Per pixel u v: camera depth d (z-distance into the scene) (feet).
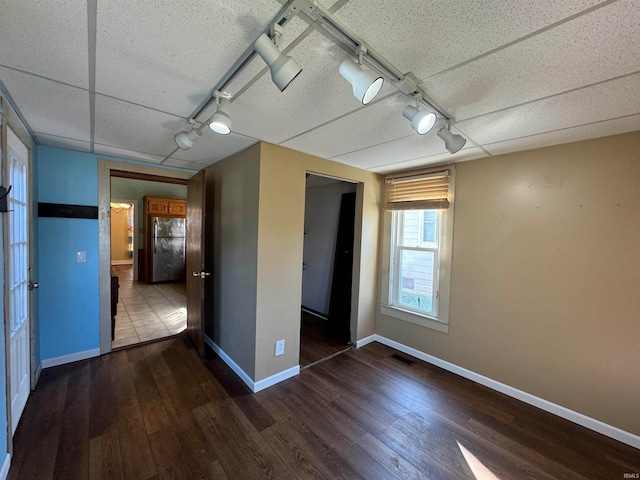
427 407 7.25
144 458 5.39
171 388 7.78
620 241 6.25
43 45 3.59
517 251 7.74
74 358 9.05
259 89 4.63
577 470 5.44
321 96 4.84
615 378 6.31
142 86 4.65
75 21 3.17
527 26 3.08
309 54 3.71
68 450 5.50
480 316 8.45
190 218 11.00
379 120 5.82
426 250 9.93
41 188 8.30
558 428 6.59
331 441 5.99
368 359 9.84
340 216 12.92
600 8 2.78
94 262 9.30
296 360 8.75
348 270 11.85
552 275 7.17
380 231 11.27
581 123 5.68
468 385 8.34
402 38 3.37
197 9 3.01
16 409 6.05
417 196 9.94
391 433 6.29
